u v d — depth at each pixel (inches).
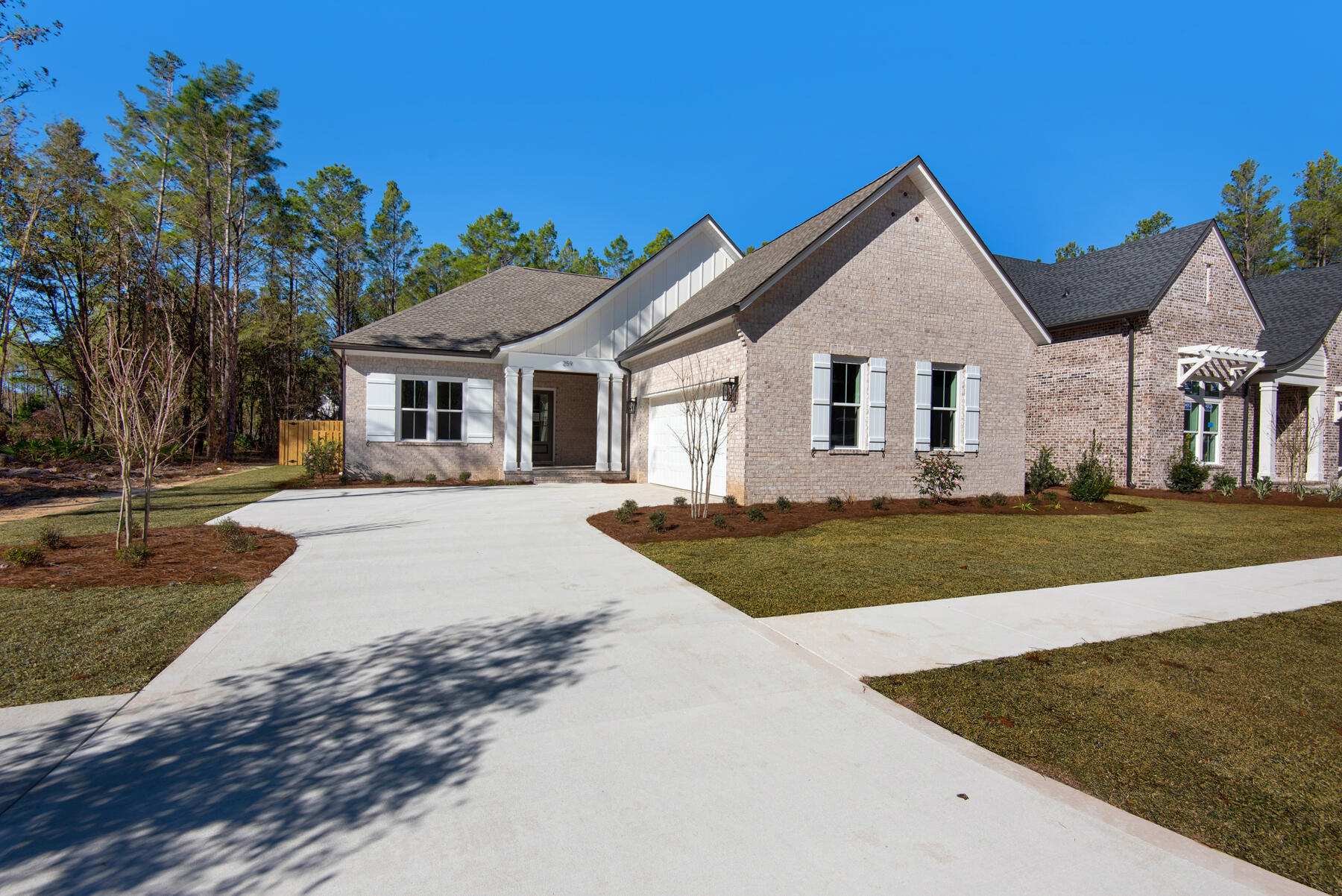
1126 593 249.6
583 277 880.3
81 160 918.4
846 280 492.1
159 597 223.3
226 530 334.6
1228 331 727.1
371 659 170.7
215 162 1039.6
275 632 190.5
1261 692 157.5
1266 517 489.1
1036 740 131.3
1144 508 517.3
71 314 988.6
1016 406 558.6
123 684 152.5
